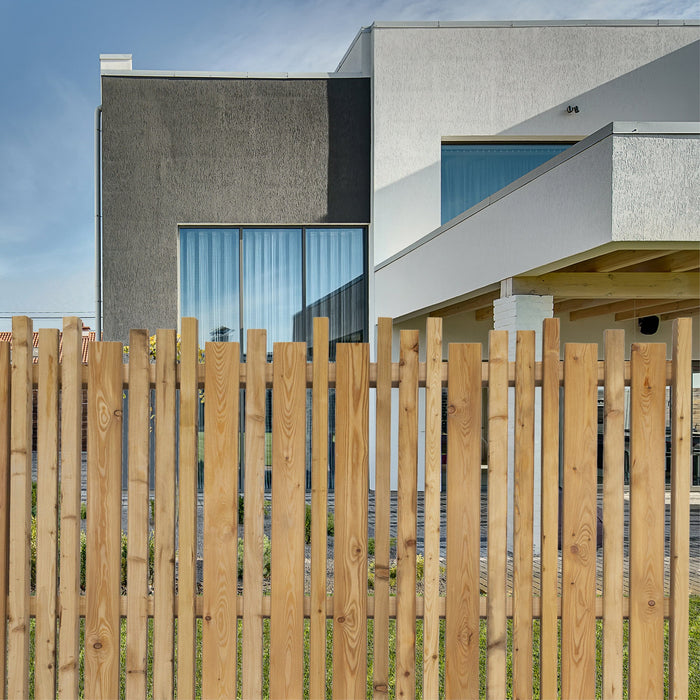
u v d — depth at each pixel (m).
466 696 3.04
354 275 12.04
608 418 3.09
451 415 3.07
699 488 12.19
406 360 3.05
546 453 3.08
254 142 11.85
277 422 3.06
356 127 12.00
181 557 3.04
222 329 11.88
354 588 3.04
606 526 3.09
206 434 3.06
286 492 3.05
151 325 11.67
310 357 11.94
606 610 3.08
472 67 11.74
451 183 12.07
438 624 3.05
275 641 3.04
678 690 3.06
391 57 11.76
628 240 5.29
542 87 11.75
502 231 7.12
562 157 6.00
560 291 7.22
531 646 3.06
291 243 11.98
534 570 6.79
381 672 3.02
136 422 3.06
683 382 3.08
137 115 11.69
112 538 3.06
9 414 3.06
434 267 8.97
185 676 3.02
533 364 3.08
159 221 11.71
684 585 3.07
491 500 3.07
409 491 3.04
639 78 11.79
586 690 3.05
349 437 3.05
